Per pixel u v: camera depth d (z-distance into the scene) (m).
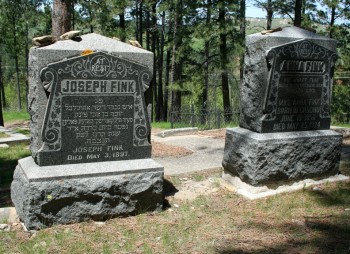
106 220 4.86
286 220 4.80
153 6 23.42
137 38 27.72
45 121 4.60
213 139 11.06
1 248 4.06
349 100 26.36
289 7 20.06
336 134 6.37
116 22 22.38
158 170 5.11
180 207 5.38
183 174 7.08
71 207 4.67
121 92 4.96
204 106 16.17
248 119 6.13
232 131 6.29
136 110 5.08
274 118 5.90
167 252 3.99
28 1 20.91
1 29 31.61
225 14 17.98
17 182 4.93
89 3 21.00
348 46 25.38
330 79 6.34
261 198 5.64
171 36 21.83
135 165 5.03
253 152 5.76
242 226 4.66
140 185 5.00
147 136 5.20
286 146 5.91
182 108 18.66
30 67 4.79
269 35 5.74
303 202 5.42
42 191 4.49
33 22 29.20
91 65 4.73
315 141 6.16
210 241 4.25
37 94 4.57
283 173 5.94
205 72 19.95
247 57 6.16
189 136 11.68
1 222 4.77
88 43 4.80
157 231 4.54
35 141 4.74
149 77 5.09
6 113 26.83
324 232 4.42
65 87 4.64
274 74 5.77
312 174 6.23
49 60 4.54
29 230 4.50
